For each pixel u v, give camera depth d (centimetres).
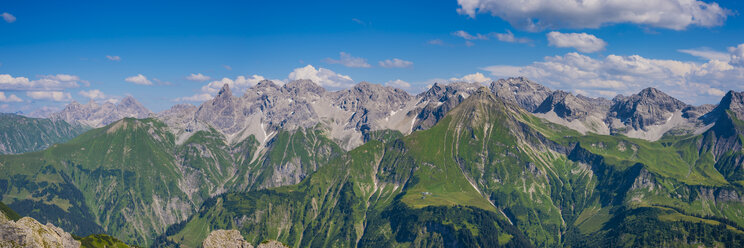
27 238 18912
